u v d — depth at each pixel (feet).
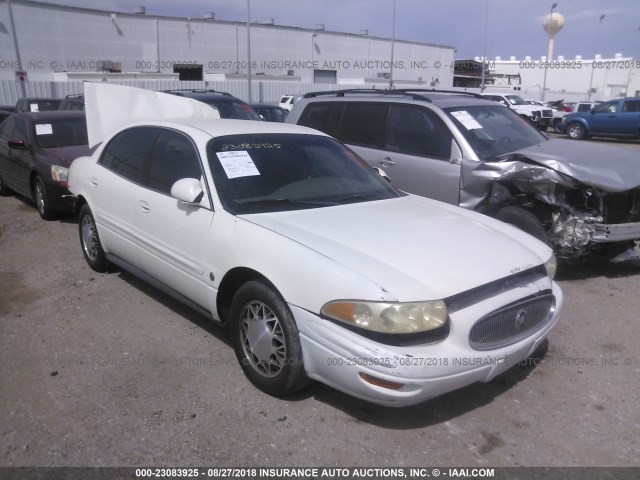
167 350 13.35
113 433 10.29
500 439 10.32
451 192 19.30
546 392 11.89
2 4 107.55
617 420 10.94
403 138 21.17
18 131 28.78
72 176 18.72
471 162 18.70
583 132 81.56
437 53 162.50
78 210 19.17
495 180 18.07
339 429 10.49
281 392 11.09
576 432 10.56
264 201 12.78
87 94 20.18
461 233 12.09
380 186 14.97
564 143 20.68
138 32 125.59
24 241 22.62
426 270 10.22
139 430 10.37
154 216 14.12
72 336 14.08
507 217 18.61
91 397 11.41
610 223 17.74
